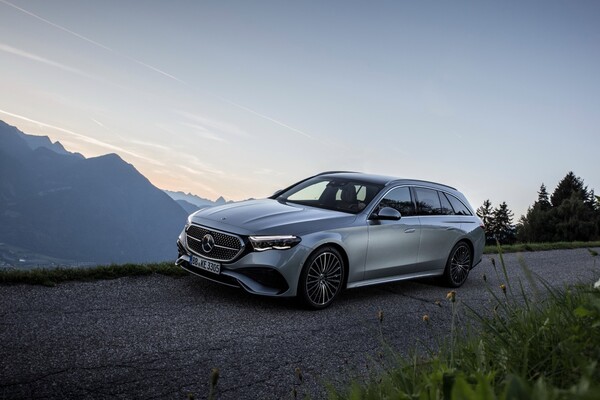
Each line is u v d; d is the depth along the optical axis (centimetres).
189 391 337
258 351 428
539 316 246
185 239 622
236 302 576
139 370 362
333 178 739
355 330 517
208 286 632
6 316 443
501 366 206
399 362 238
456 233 773
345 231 610
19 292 519
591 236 3719
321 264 588
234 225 581
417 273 727
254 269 558
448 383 137
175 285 620
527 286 831
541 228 4119
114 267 638
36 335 407
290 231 568
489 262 1141
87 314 477
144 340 425
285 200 712
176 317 499
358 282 639
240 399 333
